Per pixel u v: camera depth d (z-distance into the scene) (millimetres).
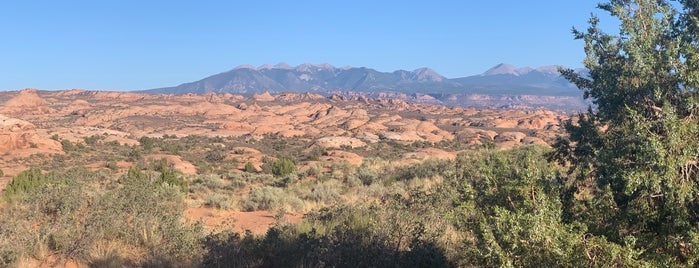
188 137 108250
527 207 5262
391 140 100125
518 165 6453
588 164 6090
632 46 5688
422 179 23250
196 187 26828
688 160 4777
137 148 77062
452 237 9281
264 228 14023
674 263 5105
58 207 12141
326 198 20094
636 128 4926
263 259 9242
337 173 34406
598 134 6348
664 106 4965
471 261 5926
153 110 168625
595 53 6520
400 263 8211
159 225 10891
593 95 6637
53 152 60844
